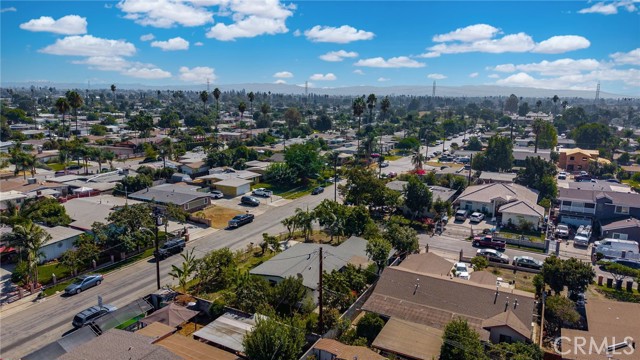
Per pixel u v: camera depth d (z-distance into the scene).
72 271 46.00
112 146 127.38
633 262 52.31
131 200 71.56
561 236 63.12
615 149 141.25
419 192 67.88
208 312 39.06
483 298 38.19
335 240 59.12
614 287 47.53
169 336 32.94
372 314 36.41
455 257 54.97
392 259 50.88
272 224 65.75
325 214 58.41
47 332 35.59
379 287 40.88
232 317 36.53
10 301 40.62
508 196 73.75
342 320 36.12
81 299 41.34
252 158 111.81
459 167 116.00
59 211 58.88
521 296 38.00
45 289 43.06
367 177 73.12
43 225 55.78
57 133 151.88
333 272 42.16
